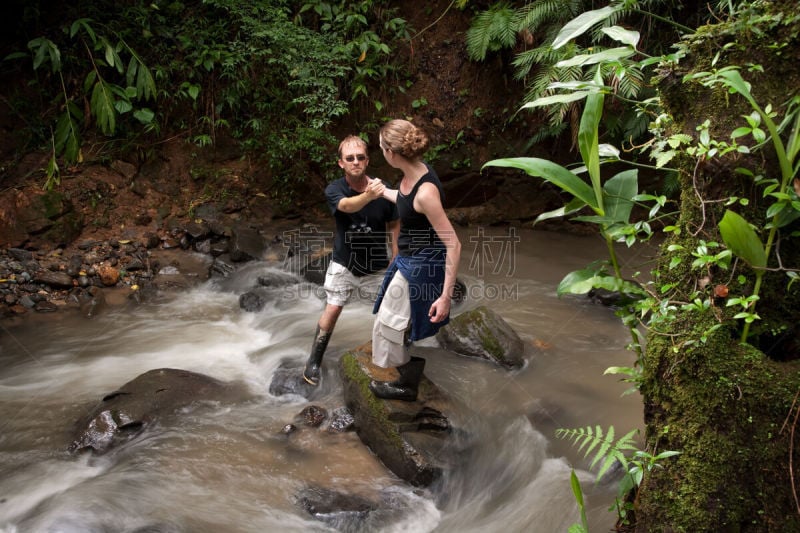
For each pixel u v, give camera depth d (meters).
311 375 3.78
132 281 5.50
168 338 4.63
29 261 5.43
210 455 3.15
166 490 2.87
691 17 6.32
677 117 2.04
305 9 7.04
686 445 1.91
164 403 3.53
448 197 7.52
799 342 1.96
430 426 3.16
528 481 3.03
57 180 5.77
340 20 7.15
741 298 1.83
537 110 7.48
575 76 5.84
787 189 1.77
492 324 4.29
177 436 3.31
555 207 7.55
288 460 3.14
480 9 7.76
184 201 6.66
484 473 3.08
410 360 3.22
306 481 2.98
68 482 2.97
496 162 2.01
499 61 7.60
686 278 2.01
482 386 3.87
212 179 6.84
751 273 1.92
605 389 3.84
